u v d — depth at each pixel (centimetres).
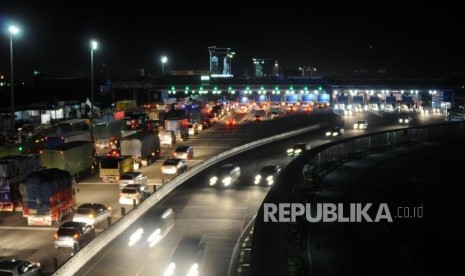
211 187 4291
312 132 8338
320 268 2055
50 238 3017
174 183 4294
